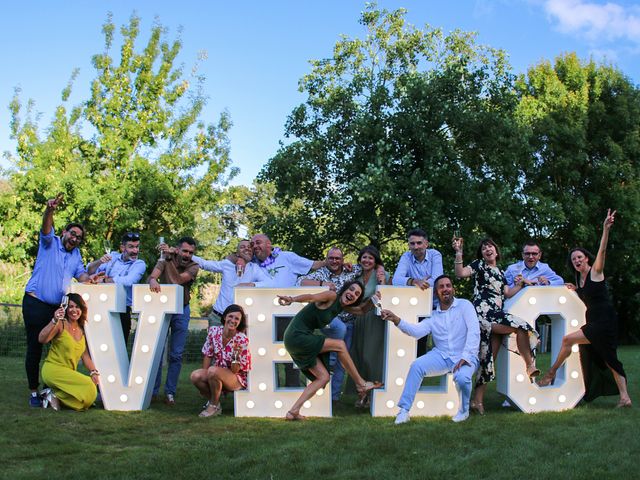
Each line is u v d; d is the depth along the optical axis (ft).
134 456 16.58
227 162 65.31
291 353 21.76
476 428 19.63
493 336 23.35
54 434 18.62
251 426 20.39
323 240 73.51
